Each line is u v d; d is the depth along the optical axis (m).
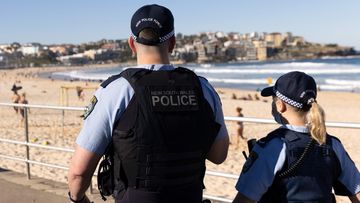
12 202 5.79
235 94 46.00
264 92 2.65
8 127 19.28
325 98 42.97
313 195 2.39
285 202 2.41
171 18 2.39
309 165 2.40
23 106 6.65
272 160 2.42
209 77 84.56
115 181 2.34
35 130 18.25
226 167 11.05
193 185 2.38
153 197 2.26
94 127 2.26
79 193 2.37
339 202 7.66
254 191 2.46
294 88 2.45
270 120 4.21
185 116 2.28
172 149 2.24
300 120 2.48
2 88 62.03
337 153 2.52
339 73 82.38
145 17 2.33
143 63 2.38
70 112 24.45
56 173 9.80
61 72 172.12
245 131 18.25
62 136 16.55
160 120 2.22
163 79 2.30
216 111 2.47
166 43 2.38
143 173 2.23
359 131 17.61
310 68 98.75
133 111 2.22
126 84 2.26
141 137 2.20
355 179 2.59
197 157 2.35
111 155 2.35
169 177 2.26
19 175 7.37
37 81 88.38
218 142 2.50
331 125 3.90
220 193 8.47
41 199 5.93
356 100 40.75
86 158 2.28
